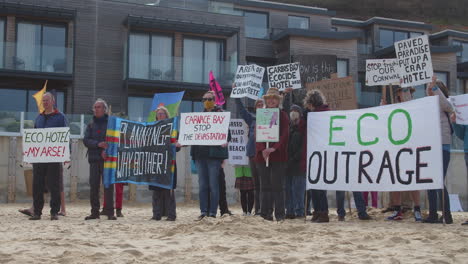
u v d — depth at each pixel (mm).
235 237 5852
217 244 5324
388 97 10117
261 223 6816
